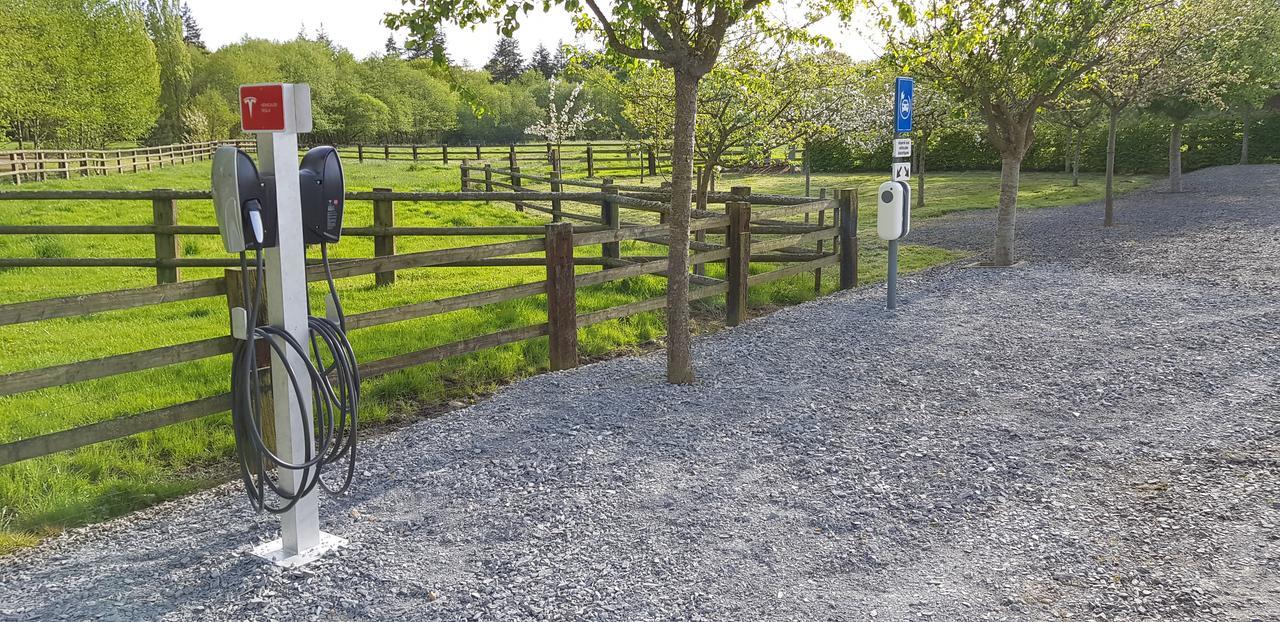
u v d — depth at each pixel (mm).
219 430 5066
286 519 3459
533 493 4066
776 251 10375
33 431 4926
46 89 37688
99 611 3035
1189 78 13555
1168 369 5996
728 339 7156
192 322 7703
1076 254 11492
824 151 33969
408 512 3887
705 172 11242
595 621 2969
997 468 4324
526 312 7852
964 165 31969
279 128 3225
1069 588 3188
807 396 5551
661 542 3564
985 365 6215
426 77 70062
